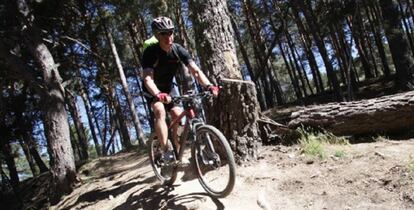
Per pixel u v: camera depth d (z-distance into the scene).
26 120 21.66
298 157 5.73
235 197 5.10
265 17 30.16
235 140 5.98
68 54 20.25
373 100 6.09
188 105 5.09
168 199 5.47
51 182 10.80
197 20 6.36
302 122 6.45
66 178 10.50
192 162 5.23
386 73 28.12
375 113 5.86
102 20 20.66
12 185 20.52
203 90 5.16
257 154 5.96
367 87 25.89
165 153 5.20
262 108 29.78
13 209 16.47
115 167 13.34
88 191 8.63
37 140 29.34
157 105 5.14
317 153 5.68
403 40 19.62
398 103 5.73
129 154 16.28
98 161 15.39
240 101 6.05
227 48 6.20
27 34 11.55
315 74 31.88
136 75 33.44
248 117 6.06
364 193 4.64
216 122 6.16
